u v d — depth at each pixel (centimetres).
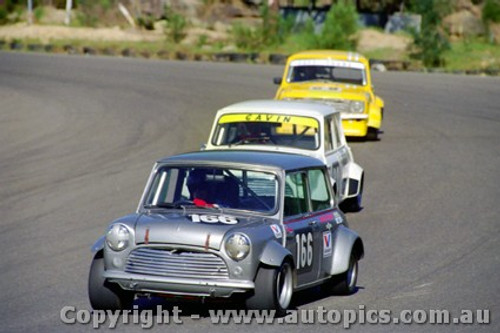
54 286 3716
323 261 3444
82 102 10869
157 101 11006
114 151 7794
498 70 15350
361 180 5753
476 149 8388
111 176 6700
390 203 6031
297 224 3275
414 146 8481
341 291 3631
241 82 12850
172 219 3088
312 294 3672
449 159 7850
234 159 3334
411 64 15912
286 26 19300
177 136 8619
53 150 7838
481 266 4300
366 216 5603
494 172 7294
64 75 13412
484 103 11500
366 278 3997
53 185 6375
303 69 8212
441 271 4175
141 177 6669
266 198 3234
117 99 11144
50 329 2983
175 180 3325
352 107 8106
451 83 13525
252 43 18475
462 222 5450
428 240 4922
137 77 13288
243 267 2970
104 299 3138
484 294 3728
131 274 3012
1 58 15750
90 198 5947
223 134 5278
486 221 5494
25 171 6906
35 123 9344
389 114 10494
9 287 3697
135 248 3028
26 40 18775
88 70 14075
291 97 7831
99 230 4997
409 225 5334
